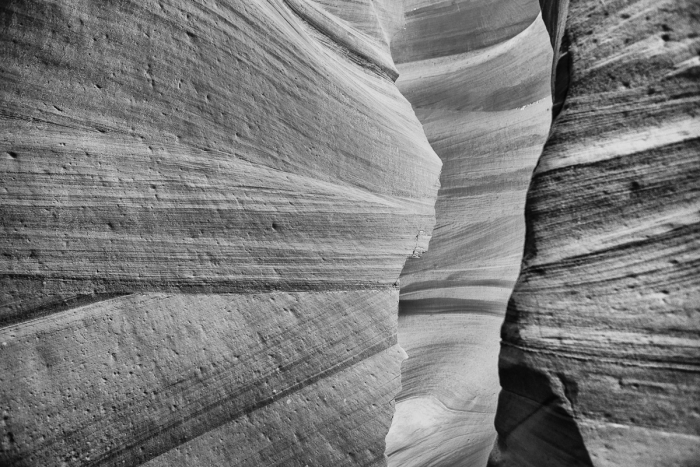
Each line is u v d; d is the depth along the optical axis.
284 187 3.49
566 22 2.72
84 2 2.83
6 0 2.65
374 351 3.81
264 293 3.37
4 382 2.60
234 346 3.19
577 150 2.47
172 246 3.08
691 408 1.99
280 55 3.63
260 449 3.13
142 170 2.99
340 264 3.73
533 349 2.44
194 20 3.18
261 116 3.43
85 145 2.85
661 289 2.13
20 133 2.69
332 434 3.41
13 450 2.54
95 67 2.87
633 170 2.29
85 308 2.84
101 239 2.89
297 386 3.36
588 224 2.38
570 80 2.59
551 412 2.35
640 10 2.40
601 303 2.27
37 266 2.73
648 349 2.12
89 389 2.78
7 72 2.66
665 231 2.15
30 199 2.72
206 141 3.18
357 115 4.11
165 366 2.97
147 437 2.87
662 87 2.27
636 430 2.09
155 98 3.03
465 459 3.91
